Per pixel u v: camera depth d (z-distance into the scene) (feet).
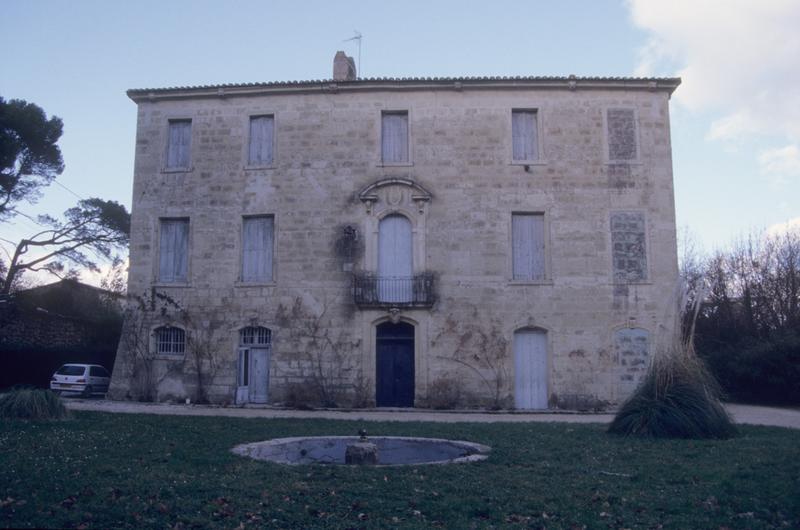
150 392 83.51
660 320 80.89
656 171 83.71
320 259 83.20
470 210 82.84
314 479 31.24
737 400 95.30
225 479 30.68
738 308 108.47
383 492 28.76
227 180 85.87
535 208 82.84
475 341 80.53
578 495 29.07
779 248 110.32
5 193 118.32
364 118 85.20
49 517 23.43
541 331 81.35
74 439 41.98
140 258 85.92
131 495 27.09
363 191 83.35
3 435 42.52
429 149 84.12
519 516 25.71
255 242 85.30
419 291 81.20
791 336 91.15
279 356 82.07
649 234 82.53
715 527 24.58
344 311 81.97
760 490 30.45
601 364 80.18
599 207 82.79
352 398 80.53
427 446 42.73
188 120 88.02
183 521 23.95
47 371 107.65
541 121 84.28
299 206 84.33
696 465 36.50
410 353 81.82
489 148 83.92
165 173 86.89
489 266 81.87
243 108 86.99
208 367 82.94
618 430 50.08
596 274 81.66
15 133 117.19
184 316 84.07
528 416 72.33
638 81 84.07
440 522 24.68
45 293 129.08
